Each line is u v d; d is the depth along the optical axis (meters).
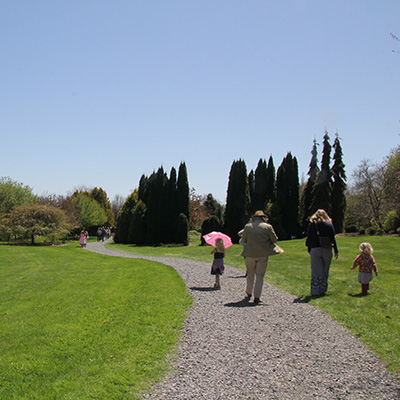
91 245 38.03
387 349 5.26
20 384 4.33
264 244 8.18
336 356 5.07
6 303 9.23
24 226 38.16
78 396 3.98
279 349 5.34
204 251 24.80
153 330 6.22
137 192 44.31
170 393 4.06
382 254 17.52
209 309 7.59
